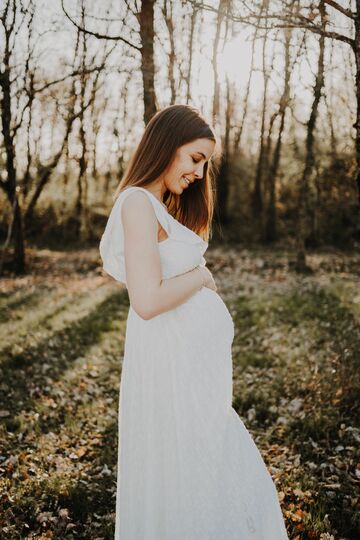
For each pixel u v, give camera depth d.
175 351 1.66
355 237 19.45
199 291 1.73
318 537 2.62
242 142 25.88
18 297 9.98
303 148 18.91
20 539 2.69
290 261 14.16
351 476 3.24
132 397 1.72
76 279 12.66
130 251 1.53
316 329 6.58
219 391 1.71
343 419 3.93
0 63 9.59
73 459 3.65
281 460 3.49
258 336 6.80
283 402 4.46
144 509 1.69
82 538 2.77
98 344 6.63
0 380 5.25
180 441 1.65
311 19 3.38
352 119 7.18
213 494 1.64
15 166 12.20
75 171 22.44
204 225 2.08
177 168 1.68
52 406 4.63
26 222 21.17
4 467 3.49
